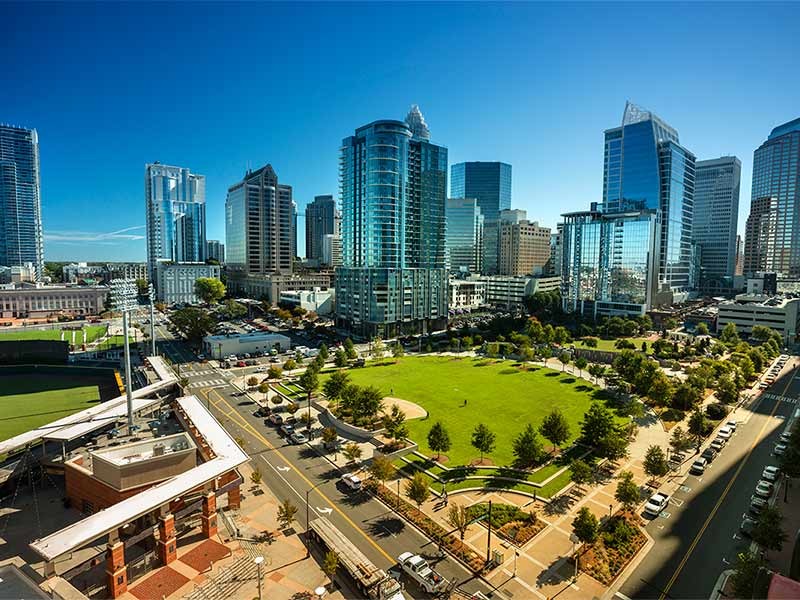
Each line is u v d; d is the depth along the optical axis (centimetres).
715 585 4822
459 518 5553
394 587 4672
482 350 17038
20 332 19425
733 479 7056
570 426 9181
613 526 5731
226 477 6328
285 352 16762
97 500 6012
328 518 6091
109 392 11912
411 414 9869
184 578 4950
